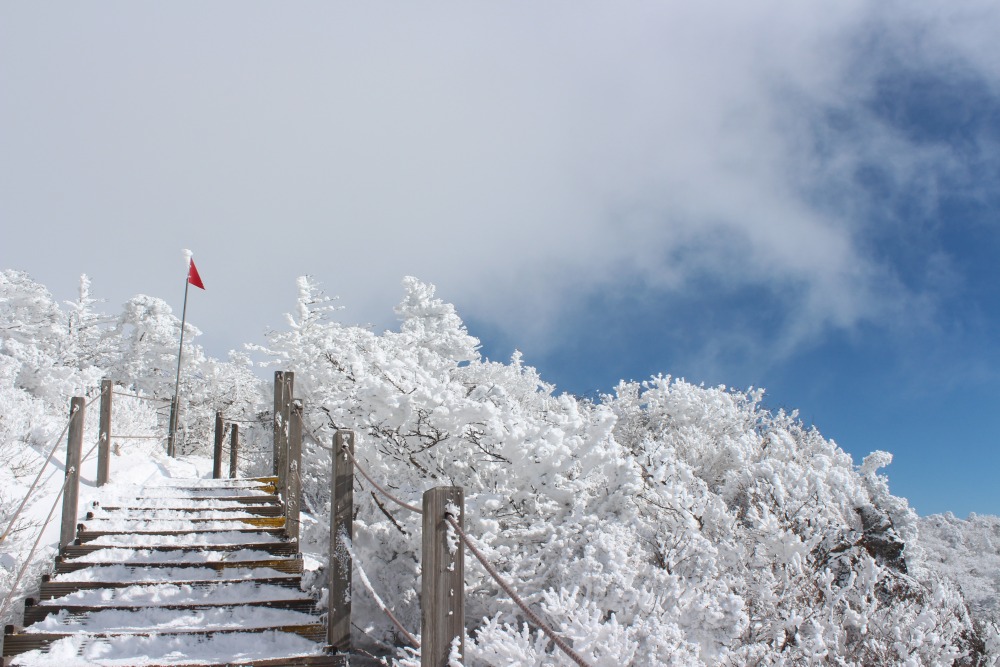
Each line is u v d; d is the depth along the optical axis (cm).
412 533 718
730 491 1111
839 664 727
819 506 945
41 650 492
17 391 1297
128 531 685
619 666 516
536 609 654
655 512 830
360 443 841
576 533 712
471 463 828
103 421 955
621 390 1712
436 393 806
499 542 728
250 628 527
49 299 2838
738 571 782
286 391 898
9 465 912
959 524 2075
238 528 710
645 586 642
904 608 839
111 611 543
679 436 1464
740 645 679
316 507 1053
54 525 752
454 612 374
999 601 1316
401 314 2103
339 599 525
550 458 765
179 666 470
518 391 1919
